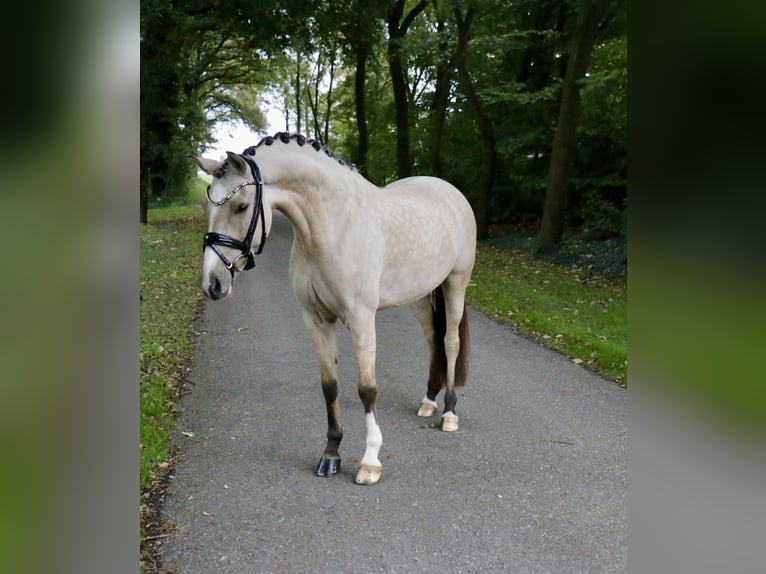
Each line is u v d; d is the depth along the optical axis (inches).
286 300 296.4
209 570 94.9
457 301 154.7
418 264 133.8
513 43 448.5
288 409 163.2
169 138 576.1
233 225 104.2
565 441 144.8
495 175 557.6
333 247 115.7
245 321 254.8
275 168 109.0
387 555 99.6
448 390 153.5
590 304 288.5
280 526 107.7
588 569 96.2
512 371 197.9
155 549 99.9
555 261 401.7
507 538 104.7
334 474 127.4
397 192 144.8
